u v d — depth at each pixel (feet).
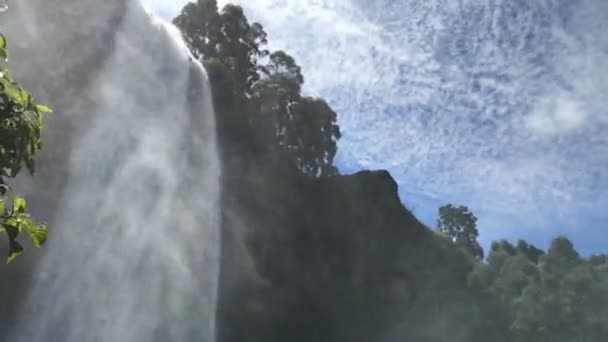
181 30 173.27
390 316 174.09
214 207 125.90
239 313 124.16
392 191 191.62
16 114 14.39
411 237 194.90
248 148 146.61
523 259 222.07
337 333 154.10
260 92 169.58
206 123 131.64
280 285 139.13
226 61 166.20
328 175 184.24
